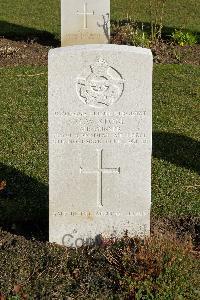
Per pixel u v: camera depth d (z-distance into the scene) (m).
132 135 2.87
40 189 3.44
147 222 2.99
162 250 2.78
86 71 2.78
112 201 2.96
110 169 2.92
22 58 5.49
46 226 3.15
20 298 2.65
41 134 4.07
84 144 2.88
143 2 7.44
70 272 2.79
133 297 2.65
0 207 3.25
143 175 2.93
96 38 5.20
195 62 5.44
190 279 2.72
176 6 7.30
